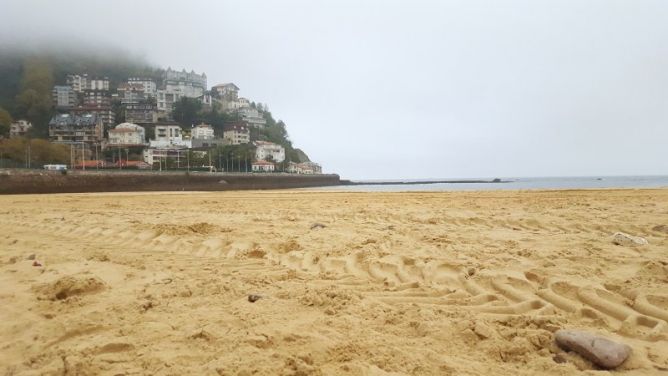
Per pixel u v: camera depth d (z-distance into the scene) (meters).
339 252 6.37
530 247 6.30
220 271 5.50
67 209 15.57
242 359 2.75
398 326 3.51
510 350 3.04
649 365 2.81
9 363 2.94
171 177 67.94
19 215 13.03
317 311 3.80
